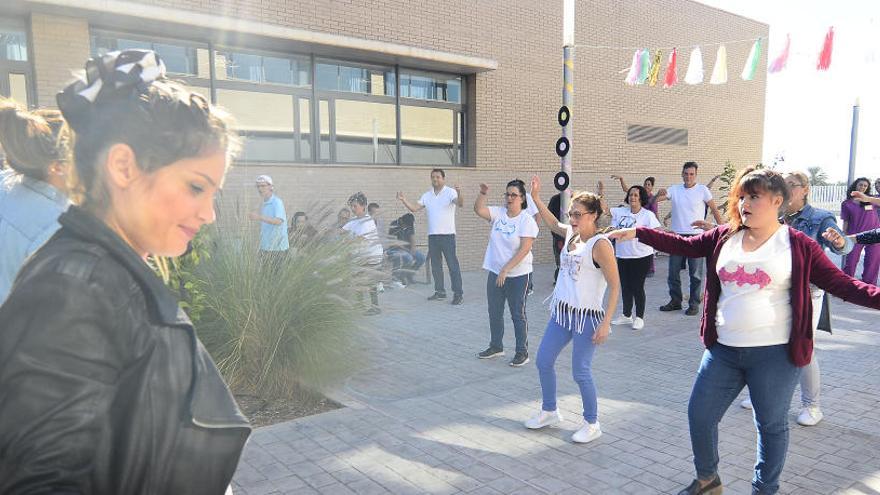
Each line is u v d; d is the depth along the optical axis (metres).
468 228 13.24
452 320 8.36
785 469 3.89
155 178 0.96
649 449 4.17
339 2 11.06
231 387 5.05
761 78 19.42
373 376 5.84
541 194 14.35
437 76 12.98
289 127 11.19
